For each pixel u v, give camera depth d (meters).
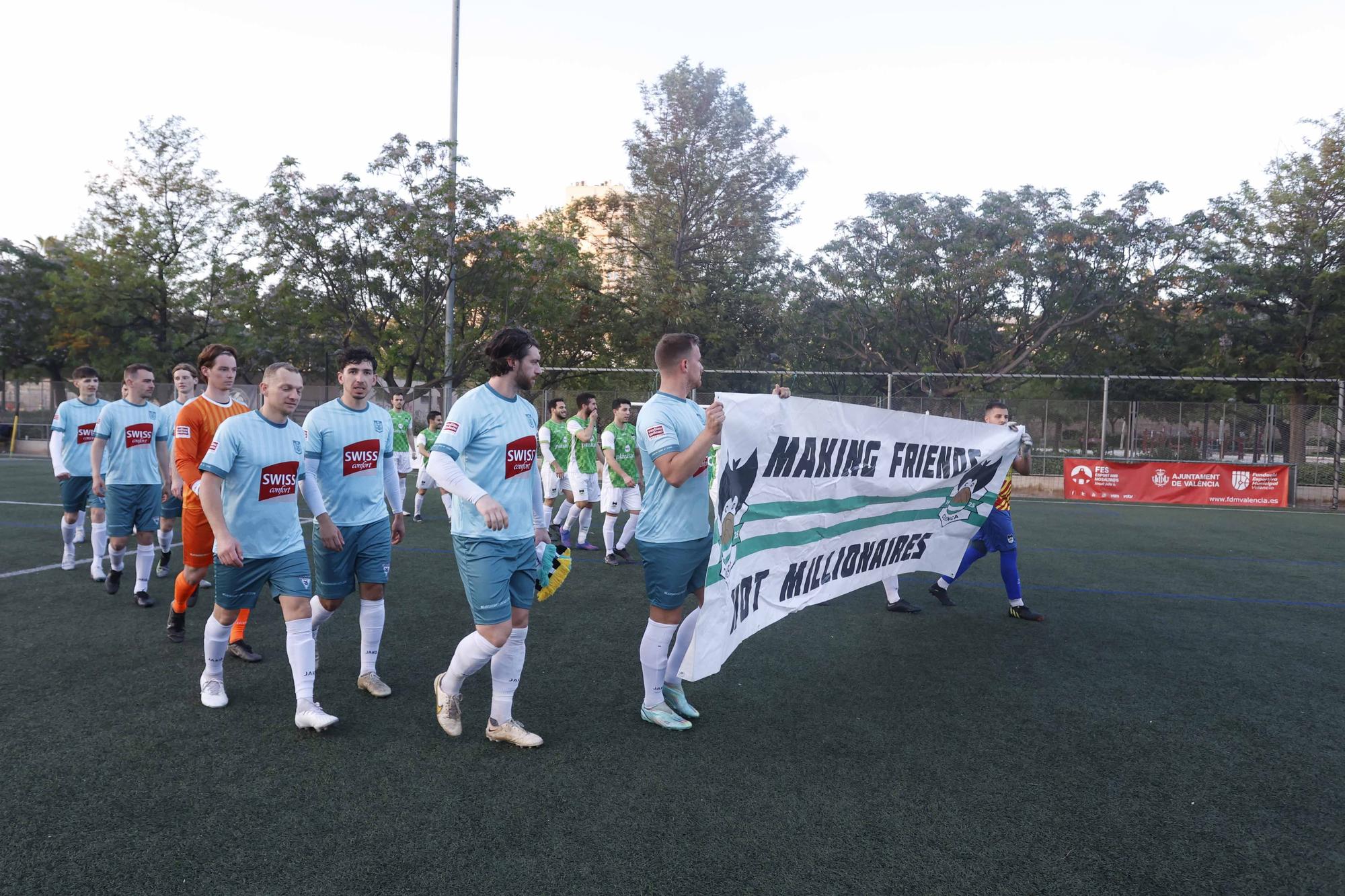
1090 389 23.89
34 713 3.75
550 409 17.69
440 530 9.93
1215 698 4.23
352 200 17.61
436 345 20.08
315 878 2.43
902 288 24.02
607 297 25.67
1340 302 21.95
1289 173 23.31
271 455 3.67
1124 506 14.27
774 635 5.36
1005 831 2.80
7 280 26.80
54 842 2.61
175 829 2.71
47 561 7.43
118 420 5.74
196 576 4.77
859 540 4.70
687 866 2.53
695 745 3.50
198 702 3.91
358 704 3.94
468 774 3.17
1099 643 5.26
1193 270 22.97
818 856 2.61
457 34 18.64
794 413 3.96
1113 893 2.43
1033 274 23.27
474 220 18.17
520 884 2.41
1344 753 3.54
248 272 19.44
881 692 4.25
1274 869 2.59
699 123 29.02
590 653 4.83
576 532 9.80
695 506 3.57
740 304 28.78
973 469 5.48
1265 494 14.35
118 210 25.50
